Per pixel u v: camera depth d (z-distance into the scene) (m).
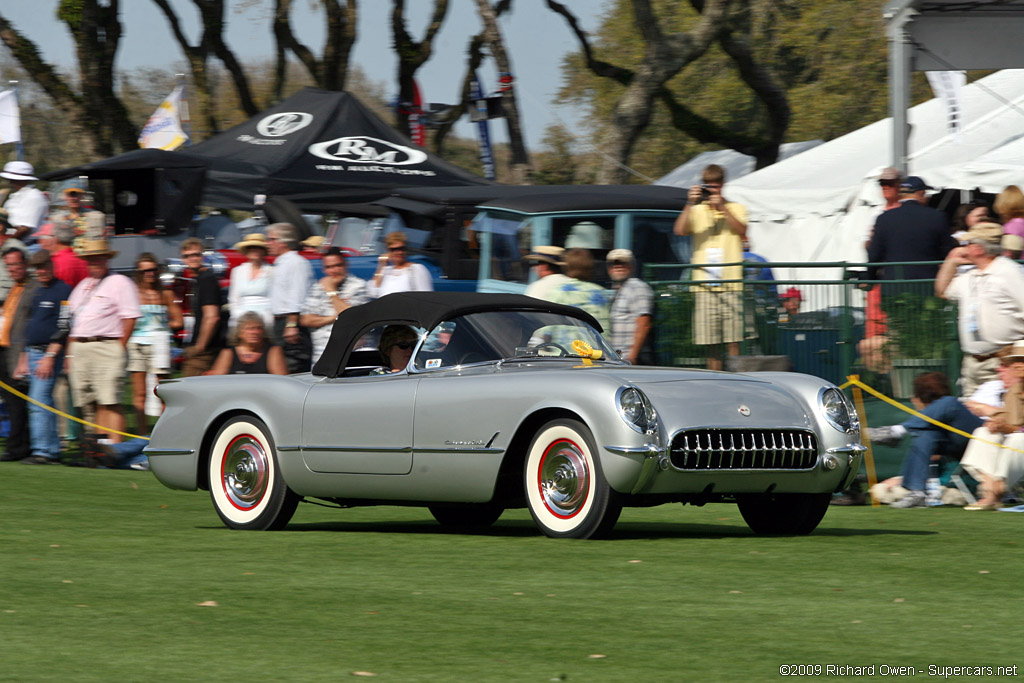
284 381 24.53
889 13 43.66
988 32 44.44
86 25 83.00
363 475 23.25
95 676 12.47
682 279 33.81
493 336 23.58
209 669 12.74
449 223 43.69
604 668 12.75
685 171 84.75
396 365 23.95
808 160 59.75
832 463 21.95
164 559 20.25
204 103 97.19
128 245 52.38
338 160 56.53
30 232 49.41
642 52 112.44
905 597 16.56
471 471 22.03
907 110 43.81
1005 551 20.66
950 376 29.36
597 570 18.69
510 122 78.00
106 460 36.44
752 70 84.44
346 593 17.03
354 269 47.72
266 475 24.36
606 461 20.61
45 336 37.53
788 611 15.65
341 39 91.81
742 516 24.92
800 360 30.61
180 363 45.41
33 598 16.75
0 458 38.41
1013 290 28.09
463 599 16.53
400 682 12.20
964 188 47.44
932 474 28.50
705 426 20.84
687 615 15.42
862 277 31.92
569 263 30.75
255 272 37.12
